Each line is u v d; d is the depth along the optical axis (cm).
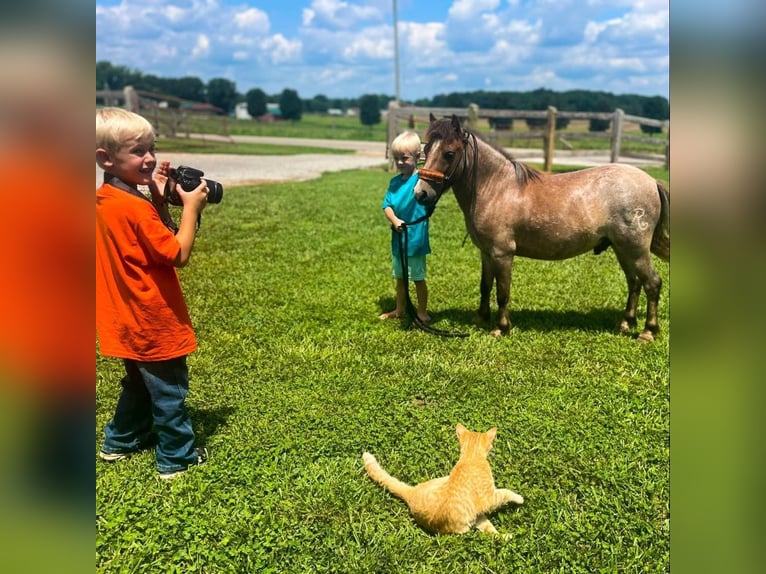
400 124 2197
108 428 346
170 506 296
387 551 266
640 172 503
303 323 571
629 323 552
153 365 310
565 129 3077
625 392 423
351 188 1533
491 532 278
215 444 355
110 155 284
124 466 334
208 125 4253
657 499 300
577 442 355
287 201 1295
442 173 487
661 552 262
